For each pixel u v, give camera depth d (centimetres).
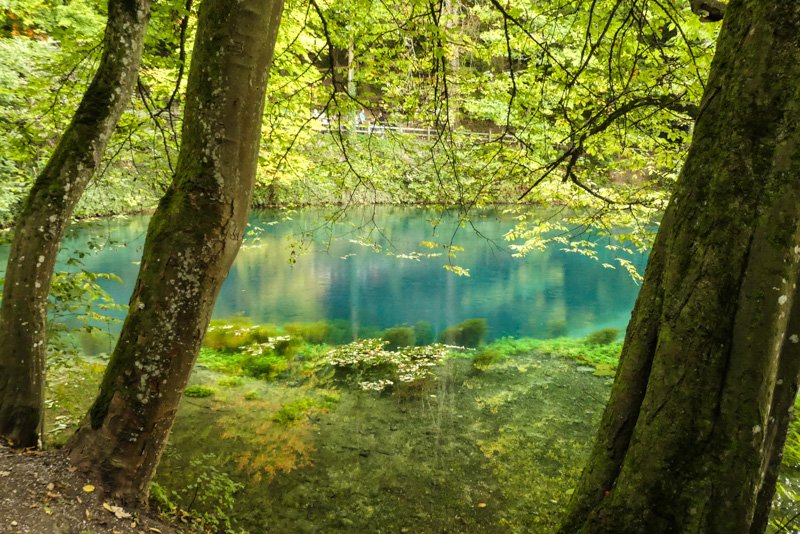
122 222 1645
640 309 198
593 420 639
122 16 339
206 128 270
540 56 532
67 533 246
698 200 168
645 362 189
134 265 1367
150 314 280
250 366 774
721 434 156
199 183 274
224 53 264
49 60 651
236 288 1296
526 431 607
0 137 592
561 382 758
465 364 825
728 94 164
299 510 446
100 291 558
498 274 1512
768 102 154
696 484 157
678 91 483
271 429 584
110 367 292
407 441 574
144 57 546
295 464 517
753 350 153
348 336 963
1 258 1220
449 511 457
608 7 512
